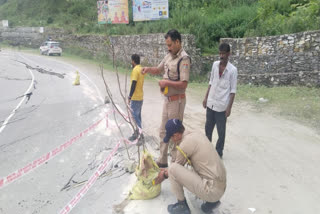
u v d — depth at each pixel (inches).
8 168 180.4
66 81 502.0
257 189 145.6
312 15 416.2
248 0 612.1
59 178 165.0
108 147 205.6
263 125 245.3
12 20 1519.4
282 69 397.7
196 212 127.5
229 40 441.1
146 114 285.3
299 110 277.7
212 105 170.1
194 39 493.7
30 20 1456.7
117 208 131.9
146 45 603.2
